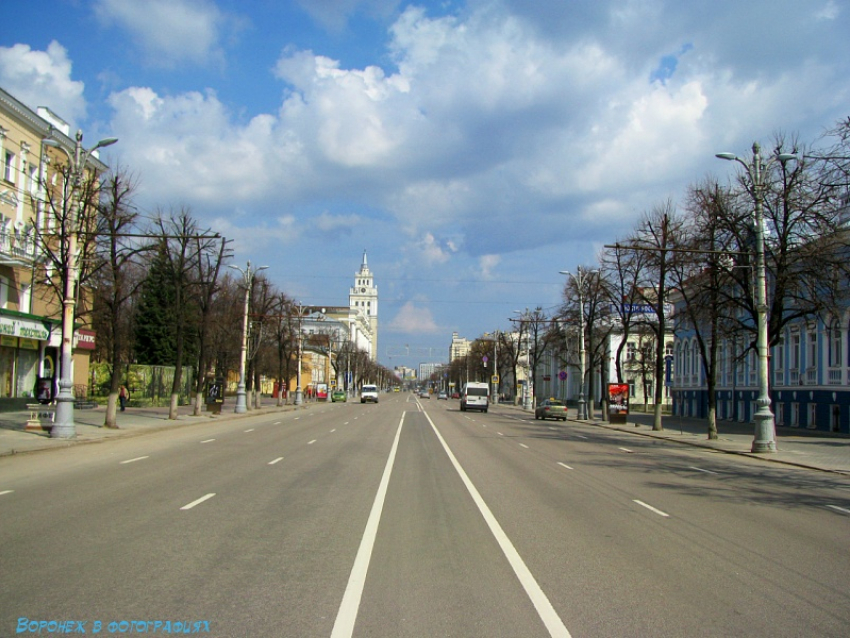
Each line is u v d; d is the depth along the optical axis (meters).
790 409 41.50
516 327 90.94
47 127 39.62
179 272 38.88
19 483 13.63
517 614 6.09
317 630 5.61
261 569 7.43
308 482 14.48
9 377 37.44
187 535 9.02
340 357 113.81
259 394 58.53
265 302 58.19
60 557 7.76
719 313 31.80
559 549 8.69
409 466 17.97
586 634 5.63
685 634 5.67
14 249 35.91
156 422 34.88
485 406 65.12
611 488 14.59
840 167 21.00
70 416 23.78
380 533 9.43
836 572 7.82
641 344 70.12
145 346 60.31
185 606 6.15
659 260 36.28
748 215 28.84
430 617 5.98
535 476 16.39
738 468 20.16
